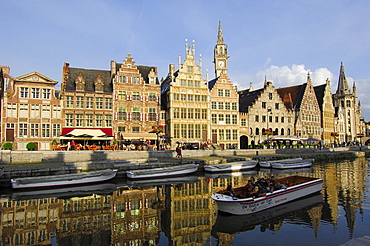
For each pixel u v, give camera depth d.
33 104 38.69
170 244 11.75
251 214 15.05
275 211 15.82
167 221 14.63
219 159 34.03
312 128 62.88
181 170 28.22
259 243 11.66
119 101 42.91
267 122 54.75
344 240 11.82
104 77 45.31
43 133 38.97
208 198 19.53
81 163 26.27
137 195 20.42
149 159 31.55
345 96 84.25
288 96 65.25
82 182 23.47
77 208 17.12
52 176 22.45
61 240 12.24
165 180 26.53
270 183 16.89
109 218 15.21
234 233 12.78
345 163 41.94
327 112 68.62
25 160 28.64
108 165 27.53
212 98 49.72
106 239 12.34
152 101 45.09
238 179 27.09
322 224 13.76
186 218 15.09
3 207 17.28
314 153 48.19
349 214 15.27
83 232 13.19
